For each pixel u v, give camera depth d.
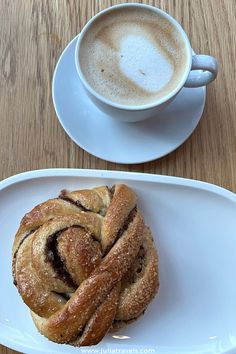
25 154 0.34
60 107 0.33
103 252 0.31
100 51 0.31
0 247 0.33
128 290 0.31
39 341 0.32
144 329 0.33
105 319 0.30
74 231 0.30
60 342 0.30
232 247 0.34
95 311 0.30
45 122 0.34
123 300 0.31
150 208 0.34
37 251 0.30
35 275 0.30
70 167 0.34
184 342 0.33
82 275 0.30
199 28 0.35
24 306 0.33
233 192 0.34
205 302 0.33
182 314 0.33
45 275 0.30
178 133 0.33
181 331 0.33
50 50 0.35
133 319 0.32
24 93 0.34
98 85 0.31
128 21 0.32
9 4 0.35
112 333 0.33
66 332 0.30
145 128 0.33
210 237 0.34
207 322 0.33
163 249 0.34
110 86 0.31
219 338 0.33
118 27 0.32
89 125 0.33
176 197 0.33
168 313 0.33
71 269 0.30
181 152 0.34
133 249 0.31
